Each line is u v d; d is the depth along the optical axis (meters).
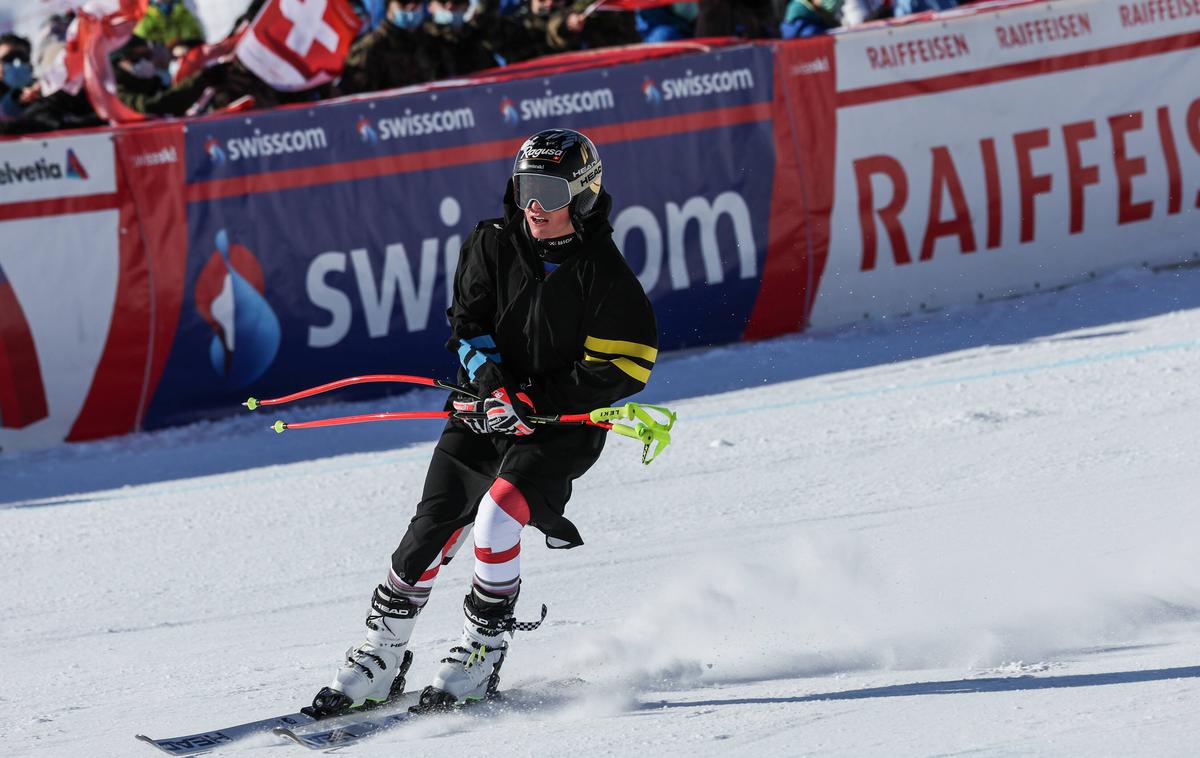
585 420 13.41
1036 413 28.20
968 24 39.03
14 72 37.34
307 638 18.30
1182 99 40.16
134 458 32.41
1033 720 11.16
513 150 36.41
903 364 34.41
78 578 23.16
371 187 35.69
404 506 26.34
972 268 39.22
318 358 35.62
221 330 34.88
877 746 10.87
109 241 34.19
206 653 17.86
